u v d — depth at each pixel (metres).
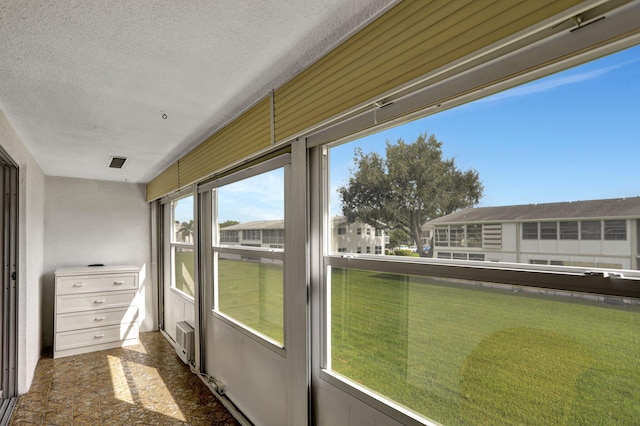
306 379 1.86
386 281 1.49
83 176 4.66
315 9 1.22
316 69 1.58
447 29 1.03
